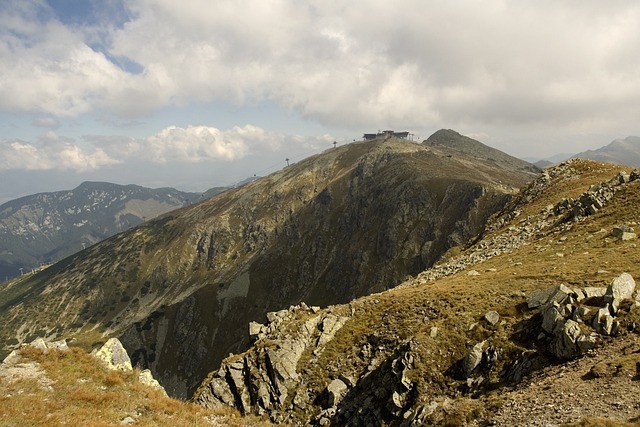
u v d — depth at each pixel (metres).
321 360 39.44
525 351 25.83
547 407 18.91
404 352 31.81
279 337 43.50
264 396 38.78
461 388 26.94
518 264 44.09
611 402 17.30
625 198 49.00
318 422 34.00
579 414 17.30
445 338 31.23
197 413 23.58
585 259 37.41
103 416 19.59
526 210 71.94
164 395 25.53
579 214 52.41
